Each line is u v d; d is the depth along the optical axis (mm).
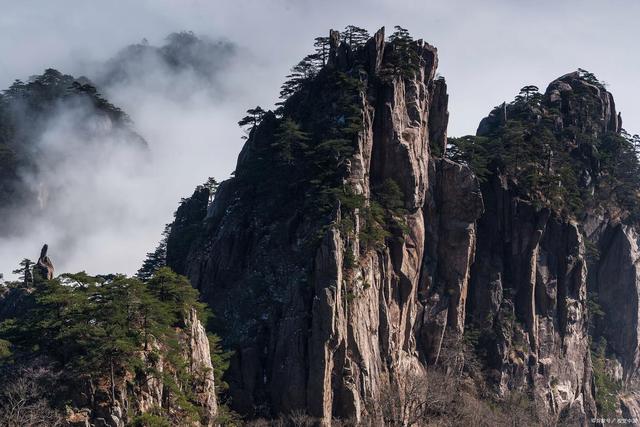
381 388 192375
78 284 153375
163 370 149875
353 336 186125
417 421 191250
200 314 176125
